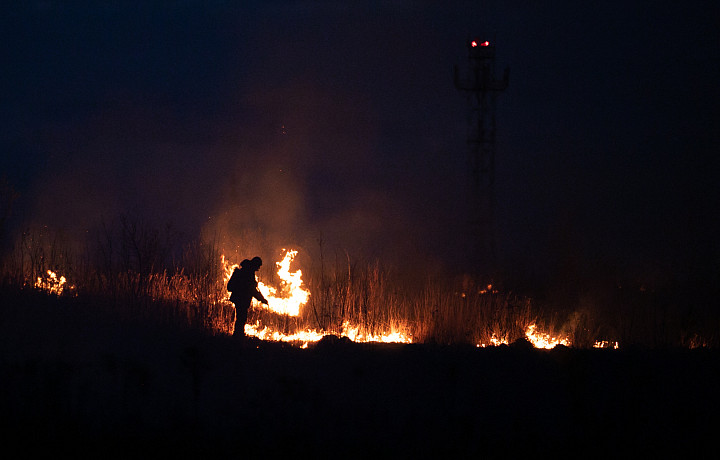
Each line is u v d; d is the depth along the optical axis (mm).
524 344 9836
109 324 9812
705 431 5918
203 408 6156
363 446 5223
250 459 4871
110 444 5020
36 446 4867
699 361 8742
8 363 7137
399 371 7941
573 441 5465
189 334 9875
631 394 6484
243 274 10688
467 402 6770
